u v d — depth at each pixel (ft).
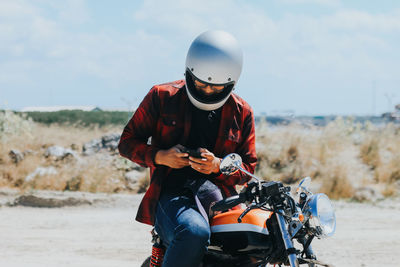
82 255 23.72
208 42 11.04
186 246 9.78
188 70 11.23
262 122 63.82
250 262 10.01
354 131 68.74
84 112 141.08
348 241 26.76
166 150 11.12
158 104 11.80
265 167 50.44
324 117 82.69
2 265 21.47
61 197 40.09
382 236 28.07
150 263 11.69
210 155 10.62
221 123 11.76
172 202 10.87
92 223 33.04
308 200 9.12
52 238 28.12
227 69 11.00
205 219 10.36
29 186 45.62
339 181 44.32
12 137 64.08
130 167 50.60
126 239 27.91
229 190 11.59
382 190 44.45
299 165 50.08
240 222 9.72
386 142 60.03
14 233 29.48
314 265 9.04
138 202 40.68
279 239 9.35
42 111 140.97
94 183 46.26
